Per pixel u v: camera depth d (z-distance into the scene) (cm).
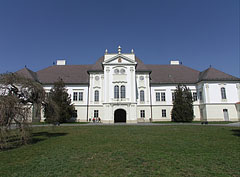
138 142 1346
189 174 687
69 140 1457
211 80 4206
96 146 1205
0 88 1224
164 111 4466
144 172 711
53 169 750
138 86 4469
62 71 4953
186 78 4725
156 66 5203
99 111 4369
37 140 1473
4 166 794
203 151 1048
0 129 1075
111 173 701
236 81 4219
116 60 4069
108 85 3966
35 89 1424
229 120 4084
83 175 682
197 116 4462
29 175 684
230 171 718
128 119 3819
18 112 1190
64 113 3809
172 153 1005
